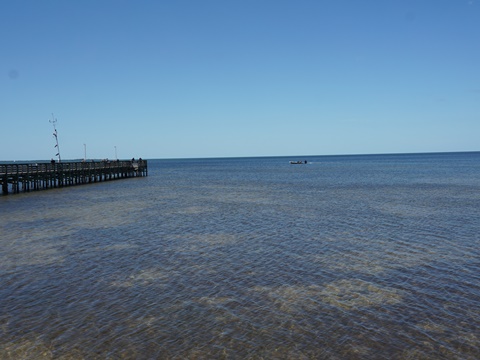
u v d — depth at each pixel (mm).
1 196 39562
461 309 11375
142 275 14414
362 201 35312
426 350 9281
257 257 16672
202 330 10211
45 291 12844
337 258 16500
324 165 140125
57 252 17578
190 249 18062
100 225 23922
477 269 14914
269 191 46125
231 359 8938
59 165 49562
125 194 42594
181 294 12570
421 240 19656
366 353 9164
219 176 81188
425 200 35406
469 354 9117
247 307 11594
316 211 29344
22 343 9578
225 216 27266
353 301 11992
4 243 19281
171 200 37031
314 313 11180
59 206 32500
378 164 139500
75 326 10422
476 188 46562
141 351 9242
